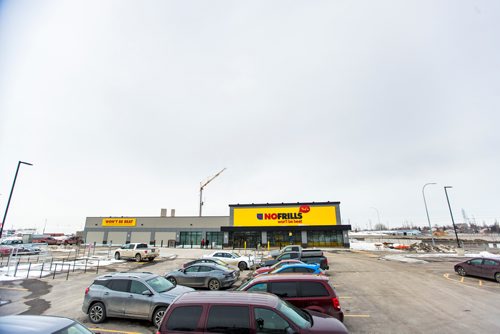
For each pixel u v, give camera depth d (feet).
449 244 188.96
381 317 33.14
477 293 45.52
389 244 174.29
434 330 28.58
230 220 169.48
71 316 34.94
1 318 18.01
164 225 178.40
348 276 63.57
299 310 21.91
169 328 18.72
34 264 83.87
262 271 52.65
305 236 160.04
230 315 18.61
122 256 97.35
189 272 50.85
